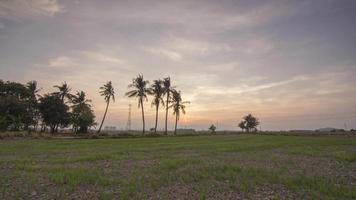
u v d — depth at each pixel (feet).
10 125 211.00
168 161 57.36
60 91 276.00
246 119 444.96
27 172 43.42
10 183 35.96
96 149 85.81
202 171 47.32
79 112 274.36
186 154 75.46
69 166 51.08
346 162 64.49
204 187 36.73
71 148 88.12
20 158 60.39
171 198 31.73
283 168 53.36
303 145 117.39
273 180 41.16
